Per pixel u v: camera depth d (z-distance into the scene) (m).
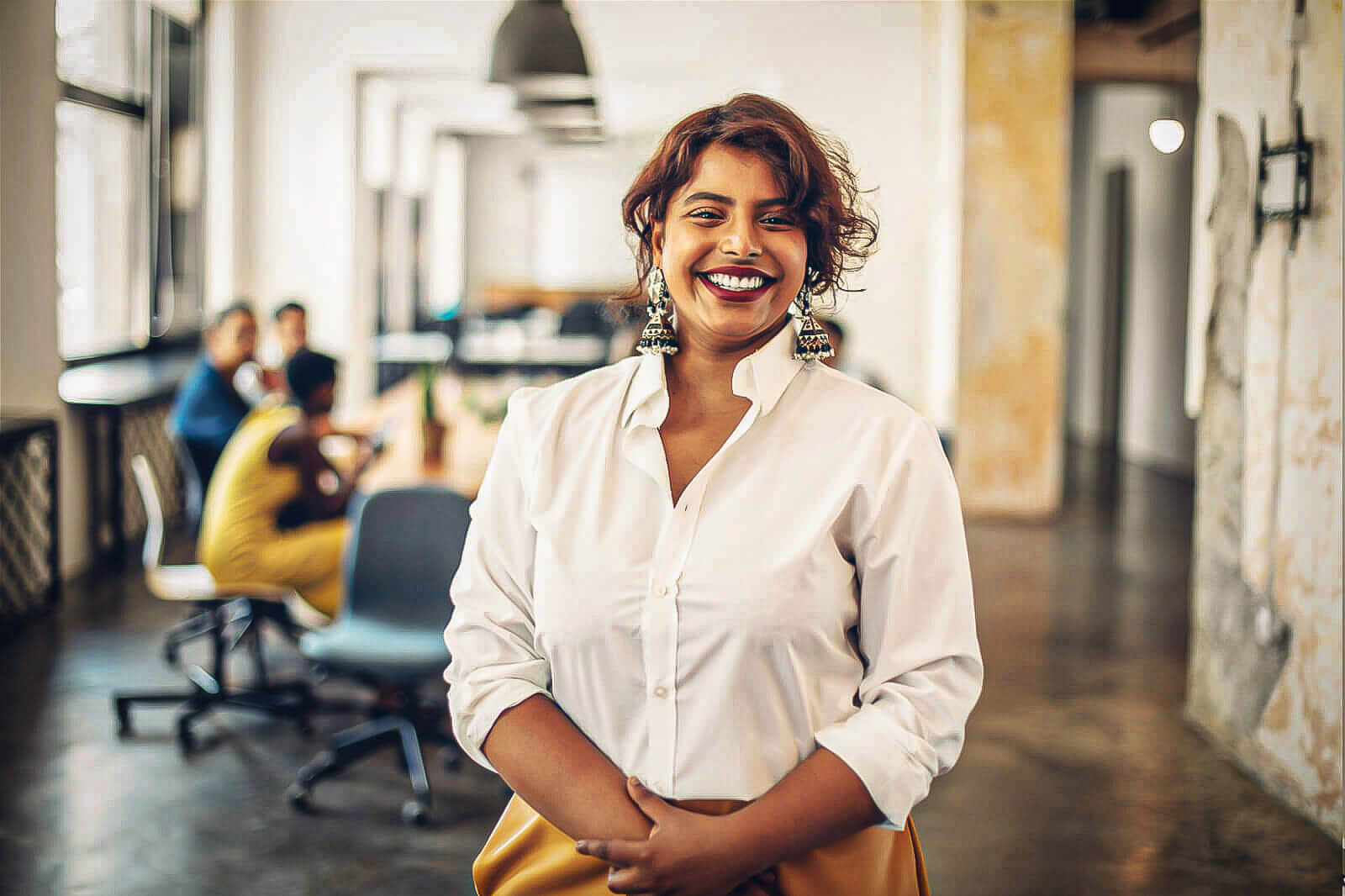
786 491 1.33
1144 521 8.55
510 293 15.66
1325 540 3.64
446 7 9.24
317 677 5.05
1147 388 11.67
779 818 1.24
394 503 3.97
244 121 9.23
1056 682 5.15
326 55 9.23
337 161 9.30
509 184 17.55
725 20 9.25
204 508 5.35
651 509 1.35
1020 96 8.10
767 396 1.35
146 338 8.27
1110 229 12.61
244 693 4.50
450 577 3.95
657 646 1.31
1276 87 3.90
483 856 1.44
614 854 1.23
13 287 6.07
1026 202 8.20
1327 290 3.59
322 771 3.87
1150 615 6.17
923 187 9.30
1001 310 8.30
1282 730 3.95
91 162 7.42
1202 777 4.16
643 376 1.39
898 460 1.33
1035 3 8.04
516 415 1.46
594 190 17.52
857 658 1.36
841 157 1.43
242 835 3.61
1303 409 3.76
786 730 1.31
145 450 7.49
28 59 6.00
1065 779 4.13
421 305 14.02
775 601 1.28
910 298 9.38
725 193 1.33
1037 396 8.38
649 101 12.59
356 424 6.17
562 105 5.99
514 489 1.44
